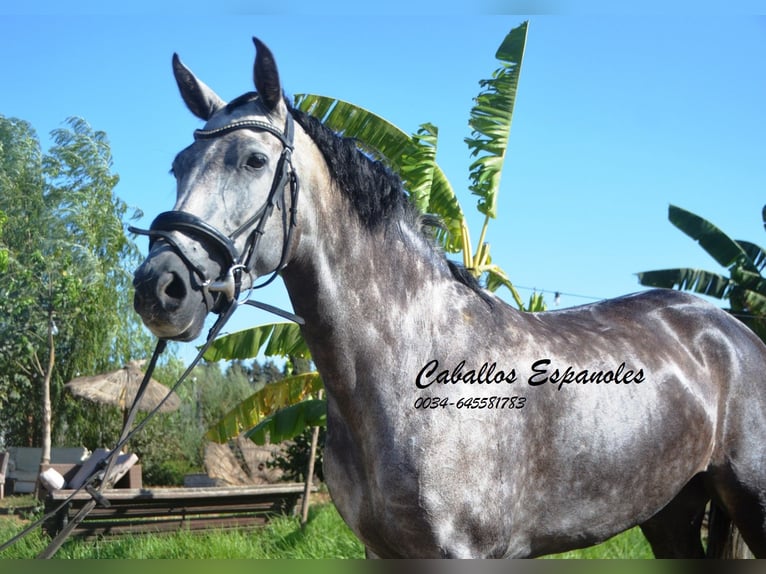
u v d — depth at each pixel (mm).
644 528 3283
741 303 10258
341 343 2381
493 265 7531
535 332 2643
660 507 2801
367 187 2477
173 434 17578
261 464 13234
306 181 2371
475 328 2490
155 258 2068
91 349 16734
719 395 2975
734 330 3135
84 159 18938
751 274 10188
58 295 15453
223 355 6426
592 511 2586
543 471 2477
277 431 6844
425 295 2492
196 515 8008
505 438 2361
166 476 16844
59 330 16375
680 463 2783
